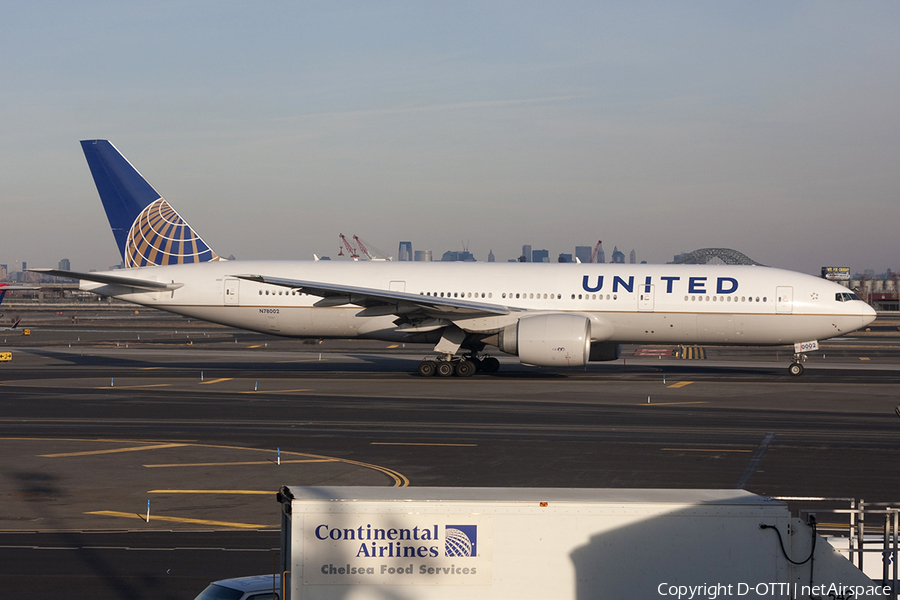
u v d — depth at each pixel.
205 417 130.62
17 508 78.50
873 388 170.25
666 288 179.00
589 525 40.56
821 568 40.62
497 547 40.41
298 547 39.84
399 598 40.19
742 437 115.88
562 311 181.00
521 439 113.75
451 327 180.00
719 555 40.56
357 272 187.25
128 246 198.00
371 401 147.75
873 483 89.56
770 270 181.88
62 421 126.50
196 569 62.22
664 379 180.75
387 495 42.00
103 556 64.94
